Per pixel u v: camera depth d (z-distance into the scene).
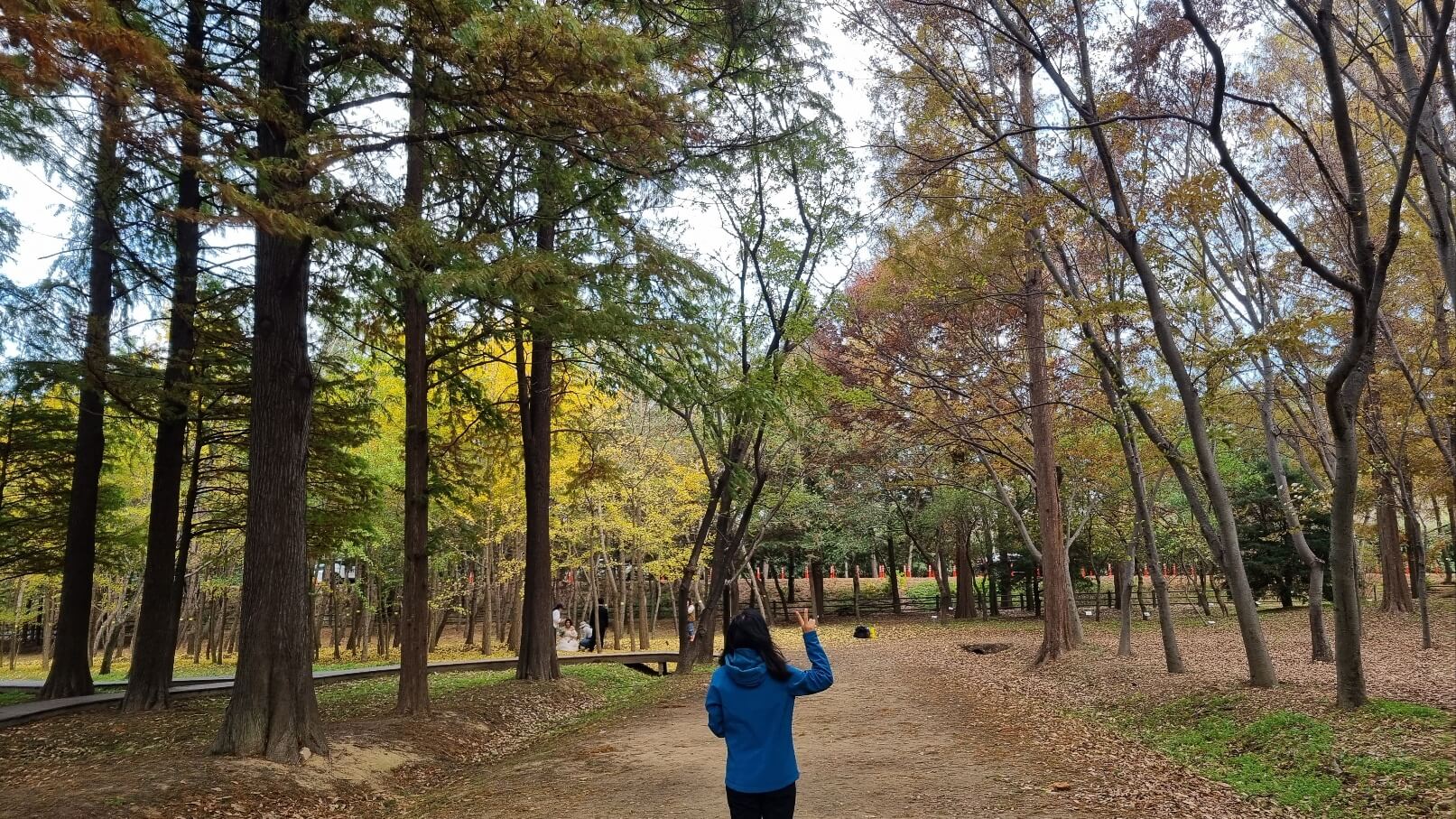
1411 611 29.27
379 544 24.78
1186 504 34.75
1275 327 10.31
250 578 9.66
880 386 22.72
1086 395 20.75
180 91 6.94
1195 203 9.91
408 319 13.54
